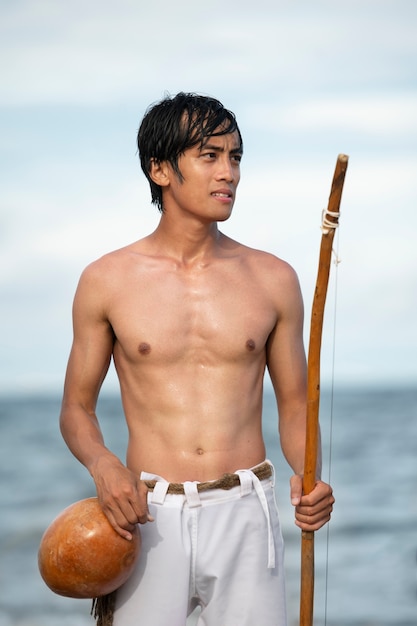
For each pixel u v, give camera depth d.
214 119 4.85
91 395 5.06
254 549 4.84
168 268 4.96
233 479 4.81
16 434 42.75
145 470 4.87
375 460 28.06
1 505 22.81
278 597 4.89
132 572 4.75
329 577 13.48
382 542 15.90
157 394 4.86
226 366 4.88
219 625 4.83
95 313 4.96
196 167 4.86
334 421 41.81
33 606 12.12
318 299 4.59
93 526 4.61
